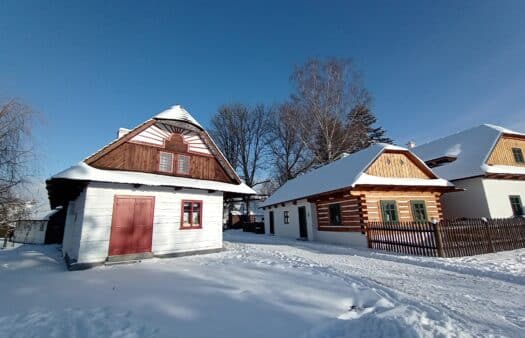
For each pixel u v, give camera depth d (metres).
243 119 45.78
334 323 4.40
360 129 34.16
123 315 4.79
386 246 12.76
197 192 13.34
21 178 14.73
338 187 15.47
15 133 14.46
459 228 11.03
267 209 27.77
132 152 12.10
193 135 14.32
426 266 9.37
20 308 5.20
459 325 4.30
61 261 12.02
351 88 31.78
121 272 8.55
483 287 6.66
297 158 40.56
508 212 17.72
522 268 8.35
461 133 23.06
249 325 4.34
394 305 5.25
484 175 17.27
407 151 16.70
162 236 11.85
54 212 27.38
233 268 8.62
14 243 29.27
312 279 7.05
